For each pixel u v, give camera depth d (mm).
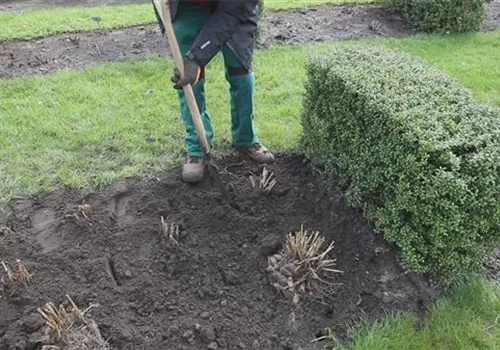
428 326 2568
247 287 2746
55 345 2412
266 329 2557
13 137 3955
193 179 3355
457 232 2561
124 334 2500
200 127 3037
